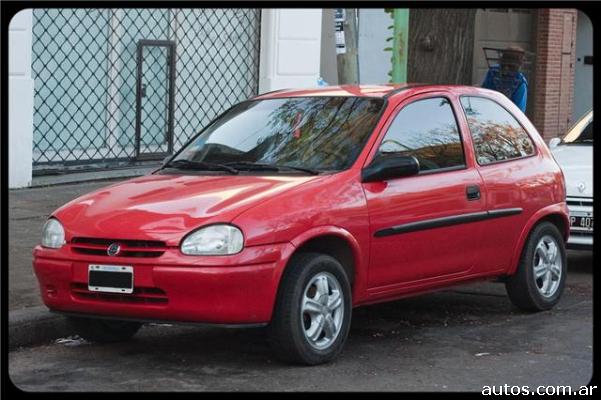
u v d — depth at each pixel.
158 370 8.06
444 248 9.16
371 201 8.52
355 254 8.38
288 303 7.87
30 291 9.78
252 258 7.71
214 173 8.88
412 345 8.93
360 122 8.96
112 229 7.94
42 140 15.79
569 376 8.05
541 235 10.20
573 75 25.55
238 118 9.54
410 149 9.06
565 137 13.98
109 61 16.50
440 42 21.52
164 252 7.74
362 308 10.43
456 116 9.61
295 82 18.47
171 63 17.22
